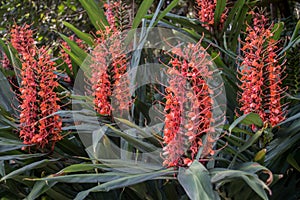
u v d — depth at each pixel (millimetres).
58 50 2369
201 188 1047
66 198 1438
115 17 1775
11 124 1480
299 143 1399
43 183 1317
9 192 1543
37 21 3139
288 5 2762
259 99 1254
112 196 1473
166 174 1185
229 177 1081
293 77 1682
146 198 1368
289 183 1472
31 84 1372
